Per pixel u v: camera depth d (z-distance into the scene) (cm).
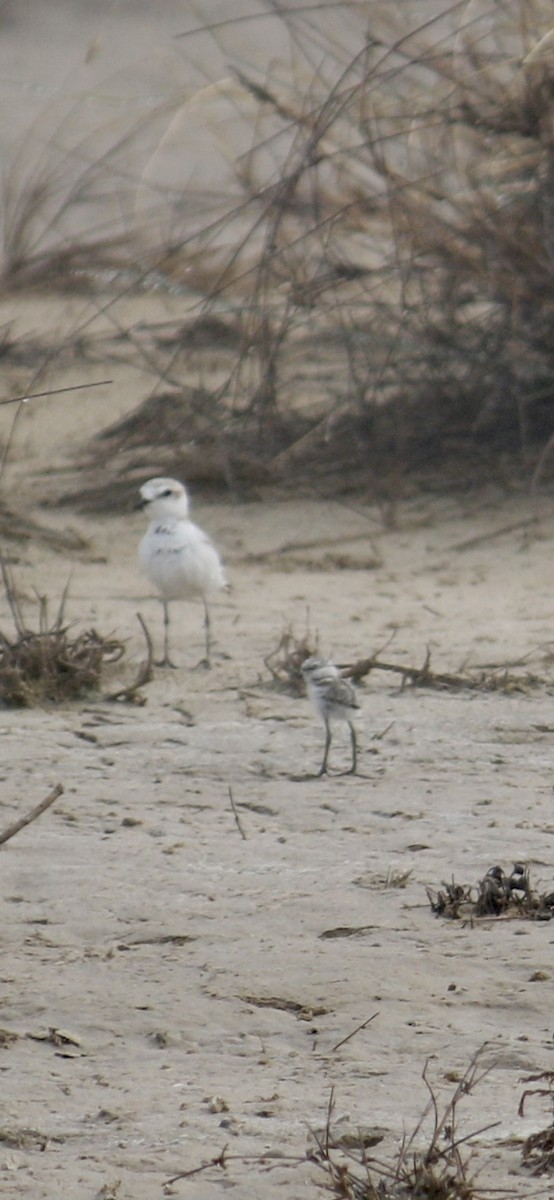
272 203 1560
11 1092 569
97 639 1154
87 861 804
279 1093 564
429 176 1531
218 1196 494
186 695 1106
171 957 685
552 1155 507
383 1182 486
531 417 1639
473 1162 510
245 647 1208
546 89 1514
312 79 1633
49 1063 594
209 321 1908
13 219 2478
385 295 1808
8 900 753
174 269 2095
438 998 638
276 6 1850
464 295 1608
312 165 1541
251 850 818
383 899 746
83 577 1420
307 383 1800
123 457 1744
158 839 835
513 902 733
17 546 1492
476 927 711
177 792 914
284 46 3139
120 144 2119
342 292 1819
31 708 1086
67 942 705
